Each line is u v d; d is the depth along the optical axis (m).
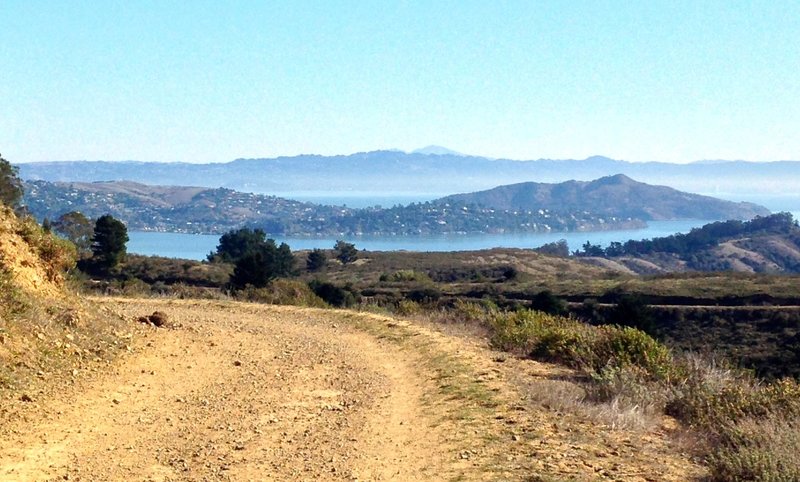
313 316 20.86
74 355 11.70
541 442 7.89
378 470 7.16
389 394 10.84
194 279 47.31
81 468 7.12
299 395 10.80
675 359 13.02
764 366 26.69
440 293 56.12
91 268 46.66
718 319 44.62
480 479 6.66
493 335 16.38
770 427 7.85
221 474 7.05
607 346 13.09
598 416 9.08
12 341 10.78
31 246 15.16
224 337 16.25
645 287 56.88
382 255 110.06
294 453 7.80
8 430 8.09
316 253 91.94
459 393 10.41
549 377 11.96
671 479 6.82
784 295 50.50
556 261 114.00
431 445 7.95
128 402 9.95
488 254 114.81
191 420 9.20
